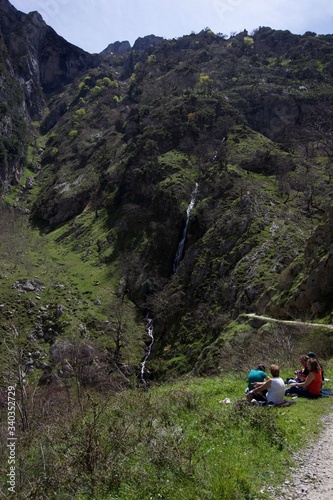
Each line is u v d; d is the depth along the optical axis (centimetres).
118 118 13200
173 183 7525
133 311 5853
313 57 13900
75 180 11056
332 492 625
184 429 852
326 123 8619
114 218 8381
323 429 896
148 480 650
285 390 1181
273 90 11594
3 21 18675
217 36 18488
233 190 6688
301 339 2361
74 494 647
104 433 850
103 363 4059
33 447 941
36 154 14138
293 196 6316
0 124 11712
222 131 9606
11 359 2781
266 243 5006
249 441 790
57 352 4281
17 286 5697
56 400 2159
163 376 4425
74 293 6000
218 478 634
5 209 10150
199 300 5222
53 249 8388
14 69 17300
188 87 12950
